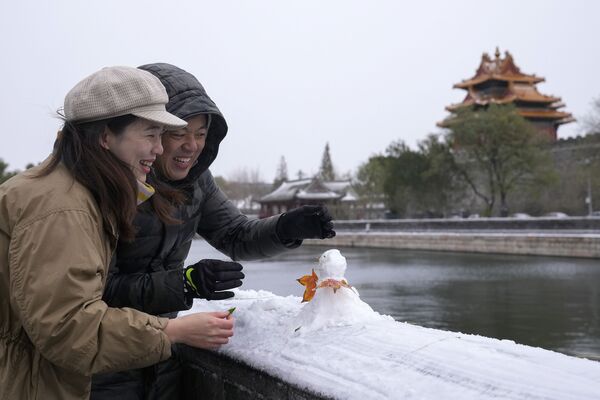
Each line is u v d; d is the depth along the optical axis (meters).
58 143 1.60
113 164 1.58
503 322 11.77
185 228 2.25
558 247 25.05
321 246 39.38
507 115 34.31
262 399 1.77
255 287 16.41
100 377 2.05
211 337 1.71
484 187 40.00
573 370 1.40
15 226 1.46
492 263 23.53
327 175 84.38
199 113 2.02
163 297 1.83
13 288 1.45
